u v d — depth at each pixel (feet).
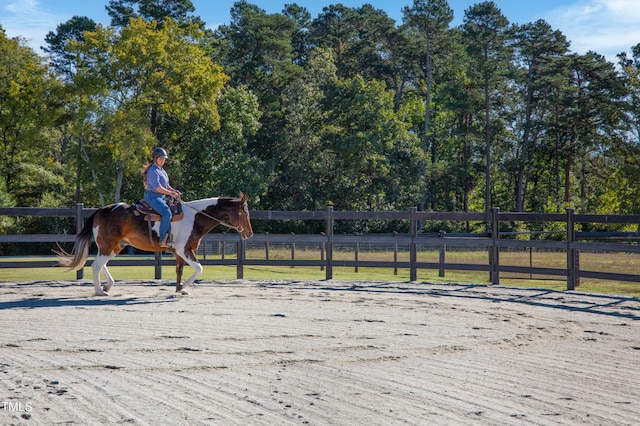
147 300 41.29
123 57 140.46
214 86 152.35
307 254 89.92
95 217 43.62
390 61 228.63
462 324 33.42
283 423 17.70
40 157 169.27
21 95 148.77
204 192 161.68
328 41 243.60
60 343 27.68
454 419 18.13
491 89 210.59
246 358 25.25
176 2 179.22
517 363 24.98
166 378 22.24
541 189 226.38
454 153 232.73
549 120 220.23
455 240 53.57
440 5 204.23
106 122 142.31
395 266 54.95
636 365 24.88
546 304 41.50
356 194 180.75
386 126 181.37
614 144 199.82
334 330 31.14
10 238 51.90
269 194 193.47
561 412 18.85
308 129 197.77
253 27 208.54
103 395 20.16
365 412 18.66
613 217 47.67
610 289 56.44
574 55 208.33
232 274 65.36
